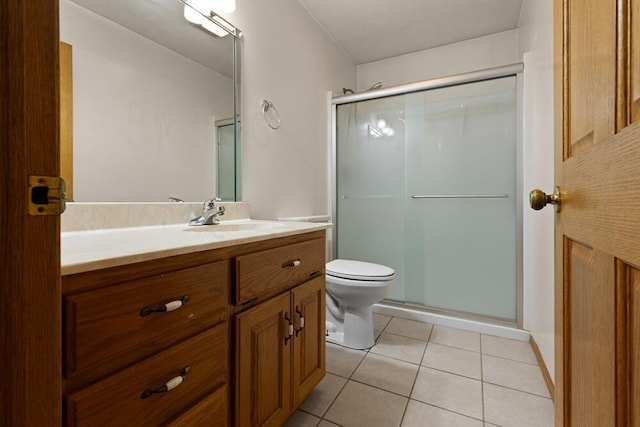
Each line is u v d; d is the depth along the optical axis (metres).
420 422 1.20
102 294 0.54
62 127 0.98
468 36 2.53
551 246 1.36
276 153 1.85
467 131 2.12
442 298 2.20
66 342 0.49
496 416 1.23
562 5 0.71
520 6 2.14
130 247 0.66
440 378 1.49
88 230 0.99
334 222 2.50
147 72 1.20
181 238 0.84
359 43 2.62
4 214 0.30
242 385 0.89
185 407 0.70
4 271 0.30
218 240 0.80
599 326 0.50
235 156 1.56
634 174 0.39
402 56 2.83
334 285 1.77
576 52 0.63
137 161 1.16
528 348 1.79
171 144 1.28
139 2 1.17
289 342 1.09
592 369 0.53
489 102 2.05
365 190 2.47
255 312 0.94
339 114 2.54
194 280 0.73
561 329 0.70
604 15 0.49
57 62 0.33
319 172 2.35
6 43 0.30
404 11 2.19
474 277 2.10
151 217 1.17
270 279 1.00
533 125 1.80
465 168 2.13
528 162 1.87
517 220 1.93
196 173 1.38
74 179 0.99
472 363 1.62
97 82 1.05
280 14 1.88
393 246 2.38
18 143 0.30
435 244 2.23
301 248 1.19
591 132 0.54
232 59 1.54
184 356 0.70
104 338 0.54
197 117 1.38
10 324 0.30
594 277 0.53
